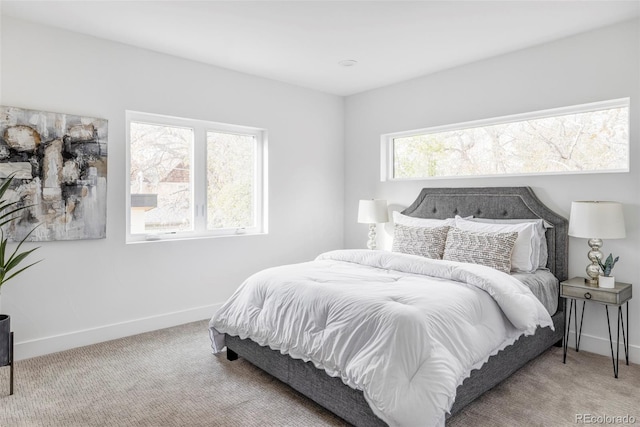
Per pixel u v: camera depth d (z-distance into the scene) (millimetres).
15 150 2797
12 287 2842
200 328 3572
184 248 3715
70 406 2240
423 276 2721
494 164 3756
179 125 3744
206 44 3318
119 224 3312
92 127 3129
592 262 2926
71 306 3090
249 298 2680
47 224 2938
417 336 1834
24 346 2881
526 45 3332
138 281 3434
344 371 1954
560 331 3111
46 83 2945
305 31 3053
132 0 2576
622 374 2664
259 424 2078
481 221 3504
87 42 3123
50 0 2570
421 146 4352
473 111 3760
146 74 3430
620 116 3041
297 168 4566
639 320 2871
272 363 2469
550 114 3387
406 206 4367
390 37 3160
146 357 2926
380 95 4590
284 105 4414
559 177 3250
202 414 2172
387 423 1713
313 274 2674
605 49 2982
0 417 2127
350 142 4953
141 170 3537
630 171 2891
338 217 4996
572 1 2592
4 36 2777
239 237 4102
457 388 1981
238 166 4203
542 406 2244
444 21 2877
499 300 2348
